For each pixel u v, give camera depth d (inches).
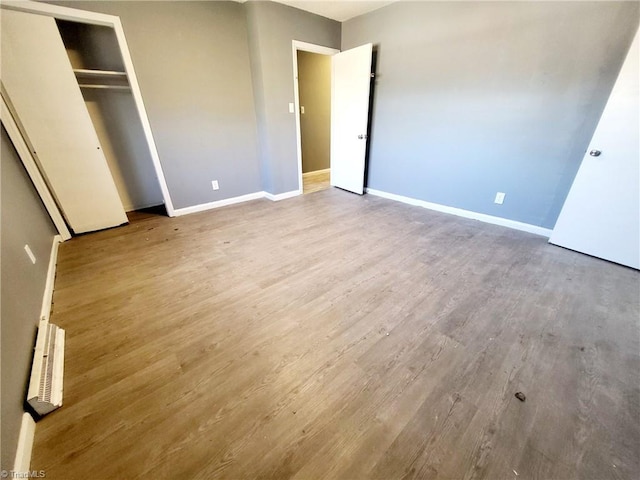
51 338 55.1
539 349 54.7
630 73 70.9
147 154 139.2
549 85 89.9
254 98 138.3
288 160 152.2
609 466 36.3
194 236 108.8
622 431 40.3
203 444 39.5
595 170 81.8
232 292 73.9
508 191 108.7
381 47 130.9
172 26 107.3
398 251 94.4
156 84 110.1
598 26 77.6
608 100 75.5
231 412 43.8
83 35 111.0
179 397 46.2
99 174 109.3
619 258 82.8
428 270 82.7
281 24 124.4
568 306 66.4
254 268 85.5
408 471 36.3
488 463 36.9
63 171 101.3
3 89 85.7
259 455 38.2
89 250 97.7
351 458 37.7
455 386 47.6
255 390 47.3
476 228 112.1
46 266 80.0
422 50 116.3
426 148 129.2
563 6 81.5
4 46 82.8
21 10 82.9
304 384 48.3
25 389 44.4
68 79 95.1
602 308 65.6
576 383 47.6
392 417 42.8
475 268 83.3
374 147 152.2
